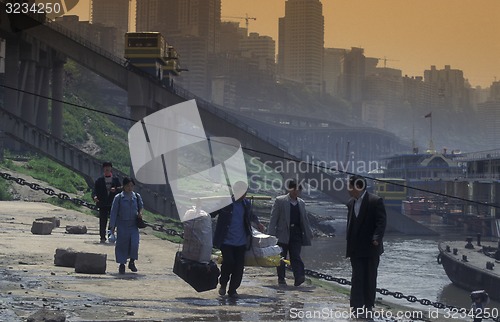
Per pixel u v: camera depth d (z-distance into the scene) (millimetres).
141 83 83750
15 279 13086
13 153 89938
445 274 63125
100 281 13812
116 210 15406
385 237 109250
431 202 144000
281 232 15305
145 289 13156
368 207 11062
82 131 151000
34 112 98938
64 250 15797
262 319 10438
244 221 12781
